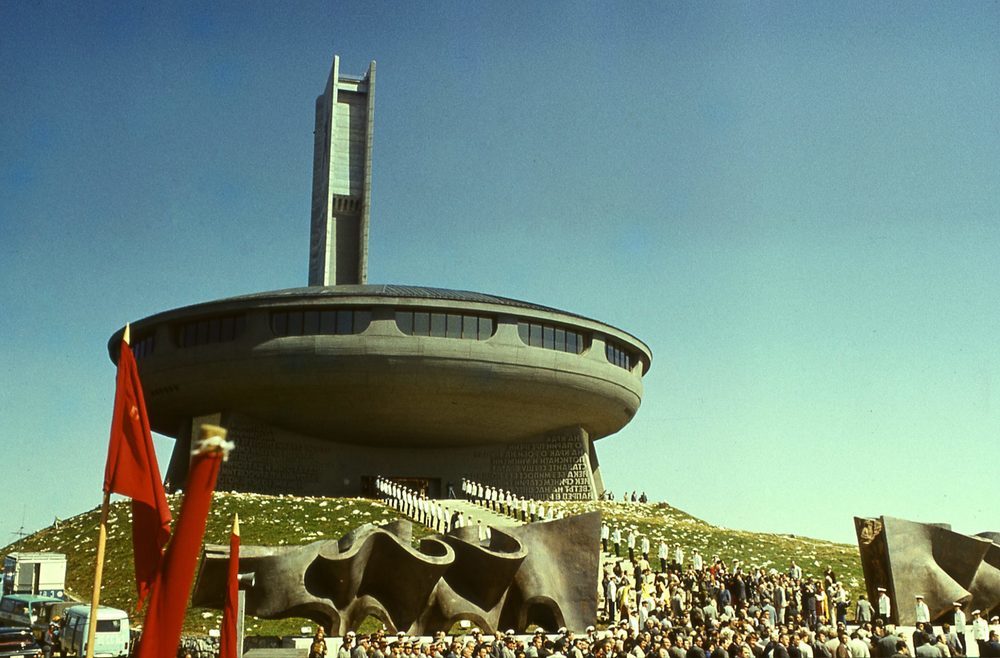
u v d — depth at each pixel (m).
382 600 31.36
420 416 71.75
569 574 33.44
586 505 69.56
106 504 8.38
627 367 80.62
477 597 32.19
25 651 30.80
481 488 67.19
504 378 69.94
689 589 38.91
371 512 56.56
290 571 29.17
